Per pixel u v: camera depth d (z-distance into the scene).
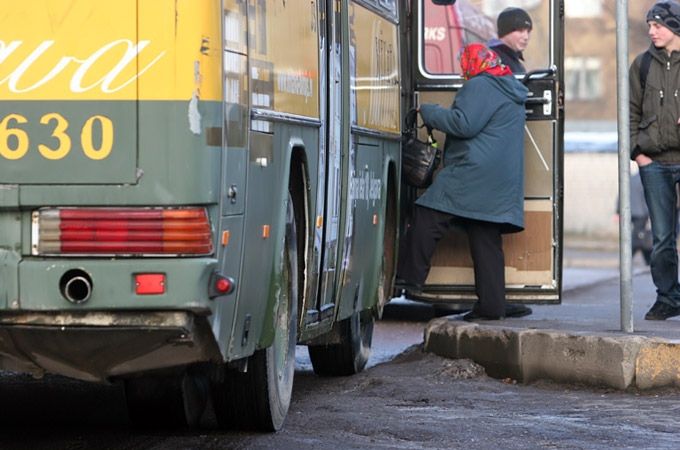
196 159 12.80
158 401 15.77
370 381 20.25
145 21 12.83
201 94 12.84
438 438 15.95
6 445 15.24
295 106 15.97
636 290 38.31
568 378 19.84
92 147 12.83
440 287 24.47
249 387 15.55
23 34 12.89
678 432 16.56
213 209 13.01
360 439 15.78
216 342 13.29
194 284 12.68
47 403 18.25
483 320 22.58
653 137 22.86
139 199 12.80
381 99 21.34
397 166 22.80
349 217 19.09
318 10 17.23
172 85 12.80
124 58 12.84
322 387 20.03
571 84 127.94
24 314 12.87
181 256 12.77
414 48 24.92
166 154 12.80
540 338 20.09
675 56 22.80
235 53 13.57
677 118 22.75
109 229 12.77
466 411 17.91
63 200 12.83
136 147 12.80
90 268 12.73
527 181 24.17
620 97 20.66
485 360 20.83
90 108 12.84
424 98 24.88
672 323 22.27
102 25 12.84
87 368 13.47
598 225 88.25
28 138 12.86
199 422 16.33
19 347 13.20
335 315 18.89
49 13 12.88
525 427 16.69
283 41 15.45
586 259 66.56
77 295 12.76
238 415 15.82
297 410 17.77
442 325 21.69
